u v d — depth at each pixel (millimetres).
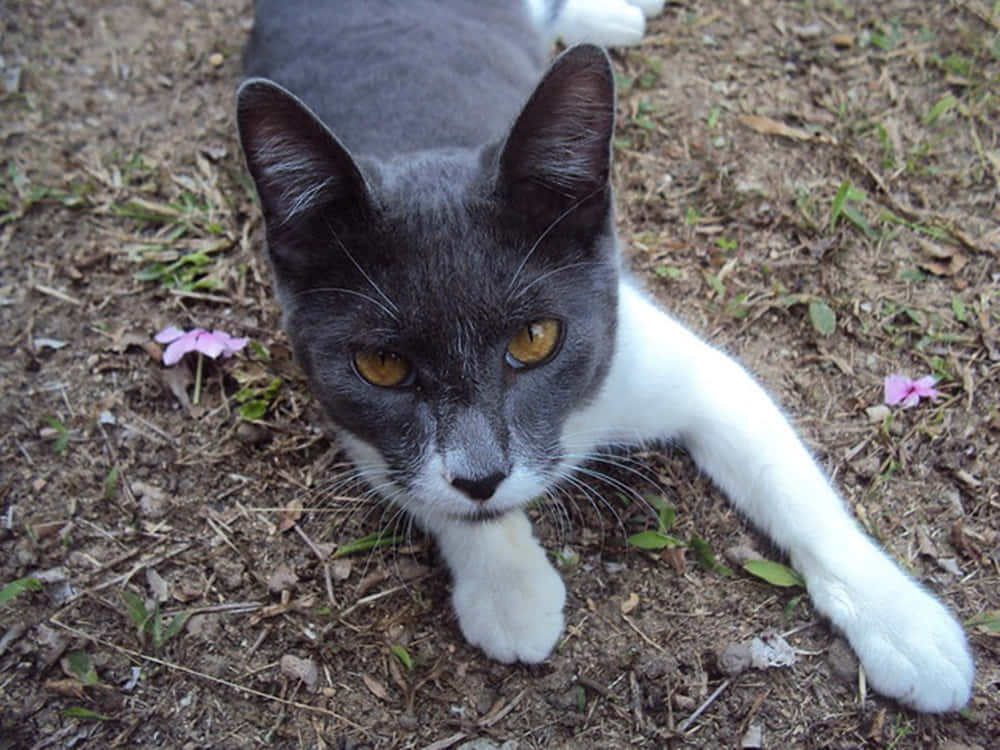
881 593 304
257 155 281
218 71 485
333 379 301
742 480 335
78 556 340
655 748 295
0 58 489
